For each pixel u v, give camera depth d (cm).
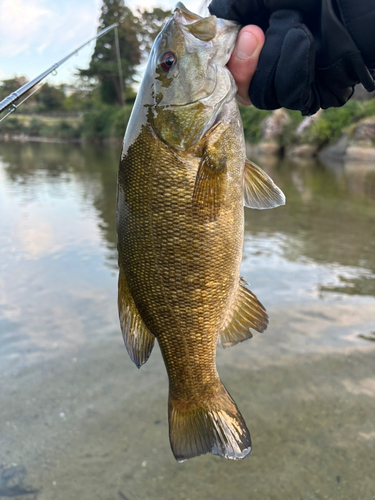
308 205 1216
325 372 390
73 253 755
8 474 298
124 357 428
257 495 279
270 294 551
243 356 419
